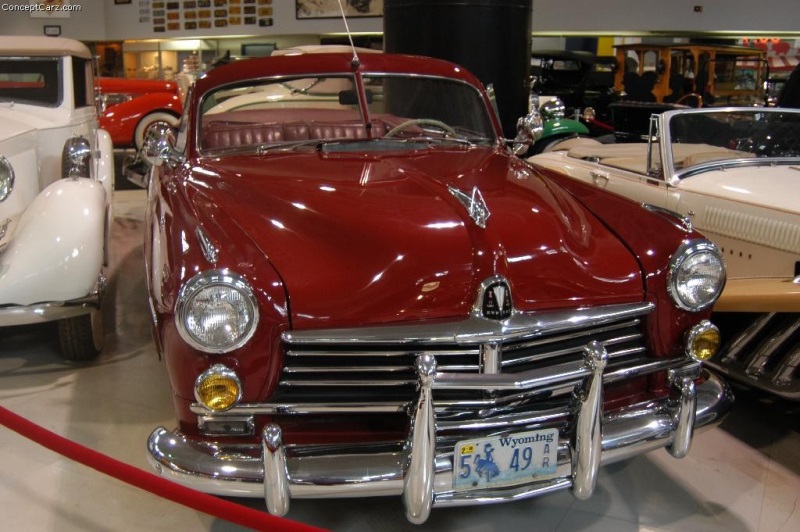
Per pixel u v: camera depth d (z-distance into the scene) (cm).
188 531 270
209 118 353
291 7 1262
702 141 426
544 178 323
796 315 330
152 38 1326
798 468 314
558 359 253
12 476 302
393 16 641
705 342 265
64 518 276
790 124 438
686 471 311
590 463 237
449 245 246
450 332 231
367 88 364
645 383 271
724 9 1219
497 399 238
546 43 1361
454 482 231
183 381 234
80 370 400
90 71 590
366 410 233
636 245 267
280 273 235
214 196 280
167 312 233
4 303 351
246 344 227
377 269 239
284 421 239
